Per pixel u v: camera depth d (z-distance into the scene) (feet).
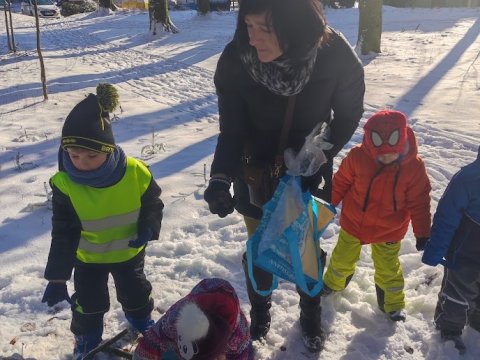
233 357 7.22
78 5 101.45
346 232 11.04
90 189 8.70
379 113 10.09
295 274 8.68
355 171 10.45
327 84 8.23
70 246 8.85
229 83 8.46
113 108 8.63
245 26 7.55
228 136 8.91
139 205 9.13
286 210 8.61
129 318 10.33
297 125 8.66
